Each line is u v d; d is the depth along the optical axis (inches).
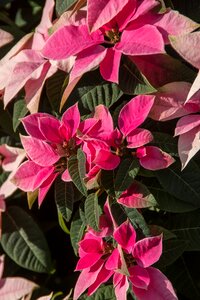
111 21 42.5
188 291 46.2
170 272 46.1
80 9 43.9
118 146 41.4
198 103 40.7
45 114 43.8
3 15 52.1
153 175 41.9
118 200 41.3
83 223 44.6
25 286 50.4
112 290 44.9
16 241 51.6
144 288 40.5
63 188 43.6
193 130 40.5
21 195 53.2
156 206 42.6
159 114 41.3
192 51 39.8
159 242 40.6
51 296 46.7
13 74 45.6
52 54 42.5
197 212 43.8
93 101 43.9
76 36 42.8
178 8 44.8
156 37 40.6
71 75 41.7
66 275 54.5
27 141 43.1
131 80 42.5
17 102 47.1
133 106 41.2
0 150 50.8
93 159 41.2
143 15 42.1
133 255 41.0
